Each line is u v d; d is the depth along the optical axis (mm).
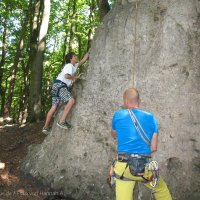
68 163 6715
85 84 6938
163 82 6133
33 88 11938
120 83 6473
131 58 6441
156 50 6270
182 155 5926
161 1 6430
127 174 4352
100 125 6562
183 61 6117
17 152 8703
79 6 19219
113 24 6797
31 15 17453
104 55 6762
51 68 24375
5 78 24734
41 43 11961
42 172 6957
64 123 6816
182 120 6000
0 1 19062
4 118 17203
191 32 6176
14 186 6746
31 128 10844
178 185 5832
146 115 4520
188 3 6262
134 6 6629
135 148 4391
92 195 6266
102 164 6379
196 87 6066
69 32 20062
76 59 7012
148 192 5832
